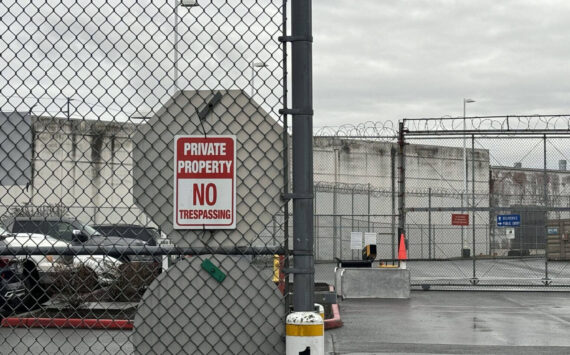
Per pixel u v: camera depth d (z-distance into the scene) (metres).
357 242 21.53
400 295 20.25
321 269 31.48
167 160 4.51
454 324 15.13
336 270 20.88
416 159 42.81
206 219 4.49
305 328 4.19
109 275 9.56
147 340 4.48
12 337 9.43
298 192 4.54
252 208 4.50
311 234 4.55
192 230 4.51
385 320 15.72
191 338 4.47
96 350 8.38
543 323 15.41
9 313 8.53
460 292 22.50
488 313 17.08
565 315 16.78
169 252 4.59
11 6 4.80
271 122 4.53
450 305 18.70
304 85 4.59
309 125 4.59
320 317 4.25
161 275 4.51
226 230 4.51
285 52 4.64
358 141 41.09
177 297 4.49
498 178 42.94
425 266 31.81
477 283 24.12
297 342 4.19
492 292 22.64
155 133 4.52
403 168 22.86
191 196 4.49
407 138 23.16
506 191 42.59
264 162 4.52
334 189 34.69
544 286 23.19
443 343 12.73
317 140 39.88
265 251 4.54
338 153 40.41
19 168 4.73
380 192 36.69
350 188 36.16
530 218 36.41
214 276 4.49
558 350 12.18
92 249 4.69
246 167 4.51
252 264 4.59
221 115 4.52
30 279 7.27
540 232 36.06
